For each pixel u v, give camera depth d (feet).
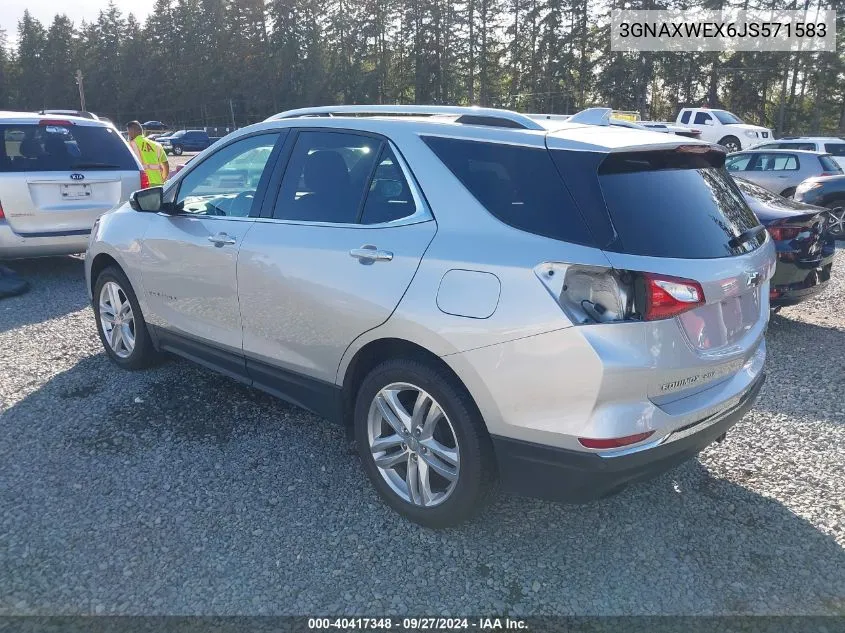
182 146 161.07
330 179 11.62
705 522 10.85
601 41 191.52
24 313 21.62
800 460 12.78
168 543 10.09
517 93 210.79
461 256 9.43
